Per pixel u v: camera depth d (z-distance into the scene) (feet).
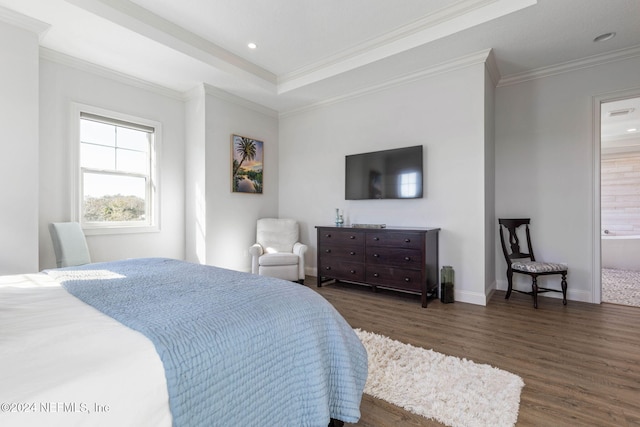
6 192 8.13
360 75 12.15
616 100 10.42
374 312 9.94
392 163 12.48
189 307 3.72
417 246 10.53
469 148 10.85
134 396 2.38
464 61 10.73
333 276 12.79
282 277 13.21
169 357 2.71
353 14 9.26
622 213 20.29
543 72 11.44
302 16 9.37
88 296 4.17
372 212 13.39
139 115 12.27
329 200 14.83
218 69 11.38
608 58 10.37
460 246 11.09
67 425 2.01
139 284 4.84
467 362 6.53
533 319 9.22
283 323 3.76
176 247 13.52
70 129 10.37
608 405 5.18
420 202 12.03
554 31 9.09
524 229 11.91
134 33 8.99
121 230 11.71
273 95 14.07
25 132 8.41
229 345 3.14
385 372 6.14
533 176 11.73
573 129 11.05
